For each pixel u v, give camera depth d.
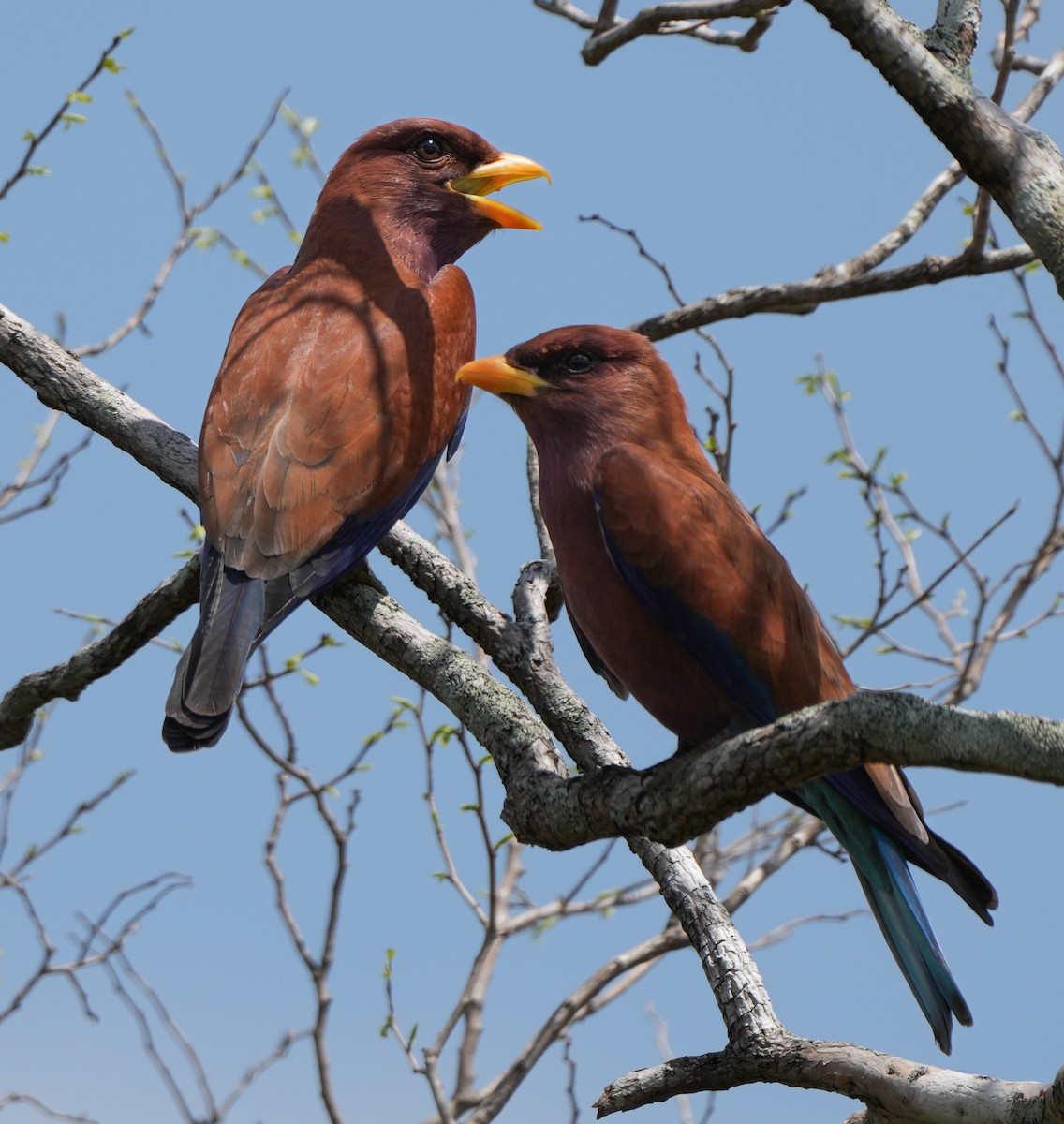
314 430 10.52
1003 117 6.37
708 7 12.02
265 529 10.05
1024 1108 6.32
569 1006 13.18
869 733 5.89
